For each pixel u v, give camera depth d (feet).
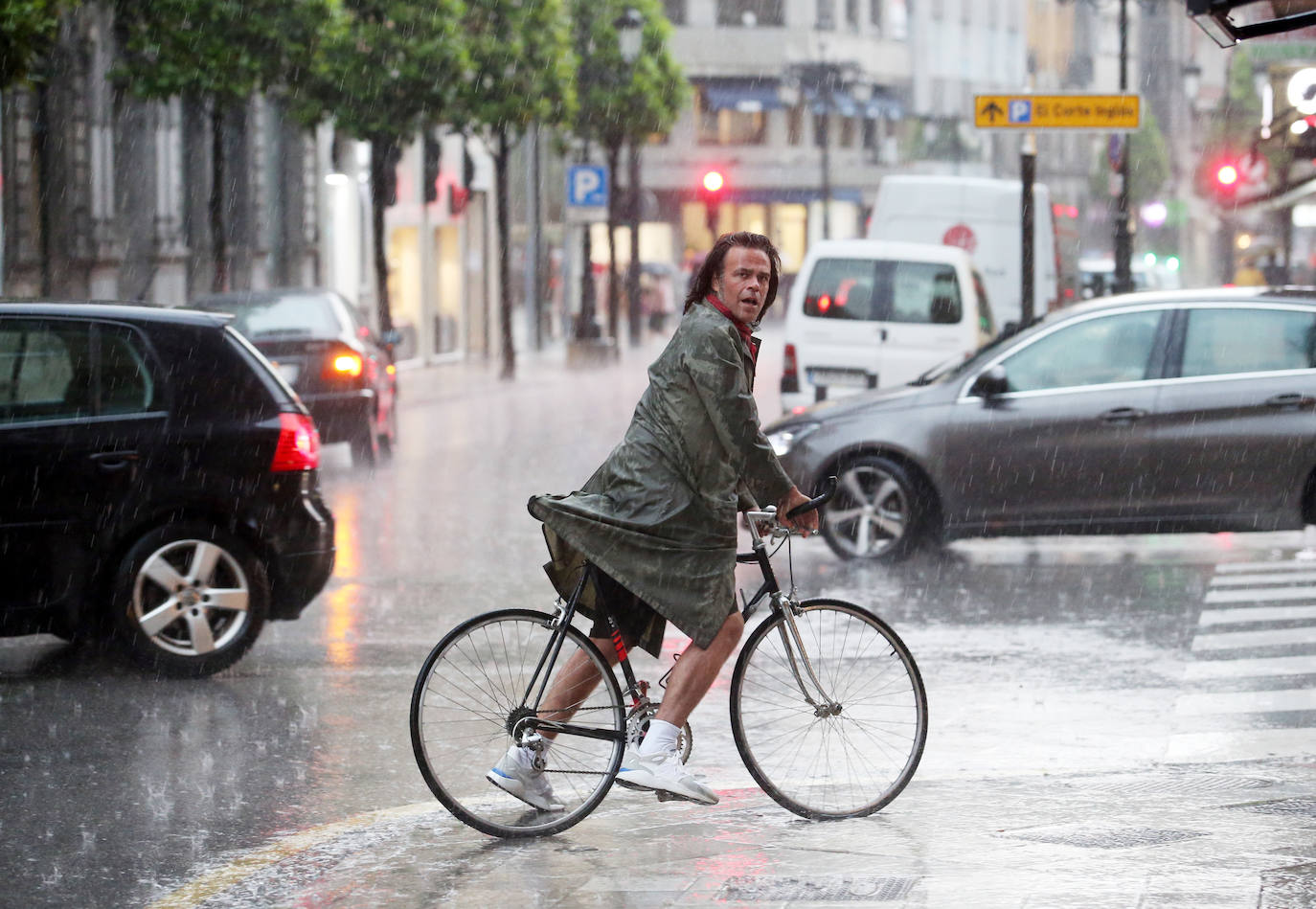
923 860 58.18
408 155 444.14
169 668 90.63
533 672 62.39
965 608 112.16
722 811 65.67
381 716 82.43
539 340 513.86
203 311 94.68
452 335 473.26
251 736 78.59
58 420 89.81
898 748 65.00
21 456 88.79
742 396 60.03
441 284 474.08
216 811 66.39
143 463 90.27
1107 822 63.00
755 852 59.72
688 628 61.21
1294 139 252.42
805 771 64.18
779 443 132.16
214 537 91.35
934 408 129.90
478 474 198.90
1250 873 56.03
